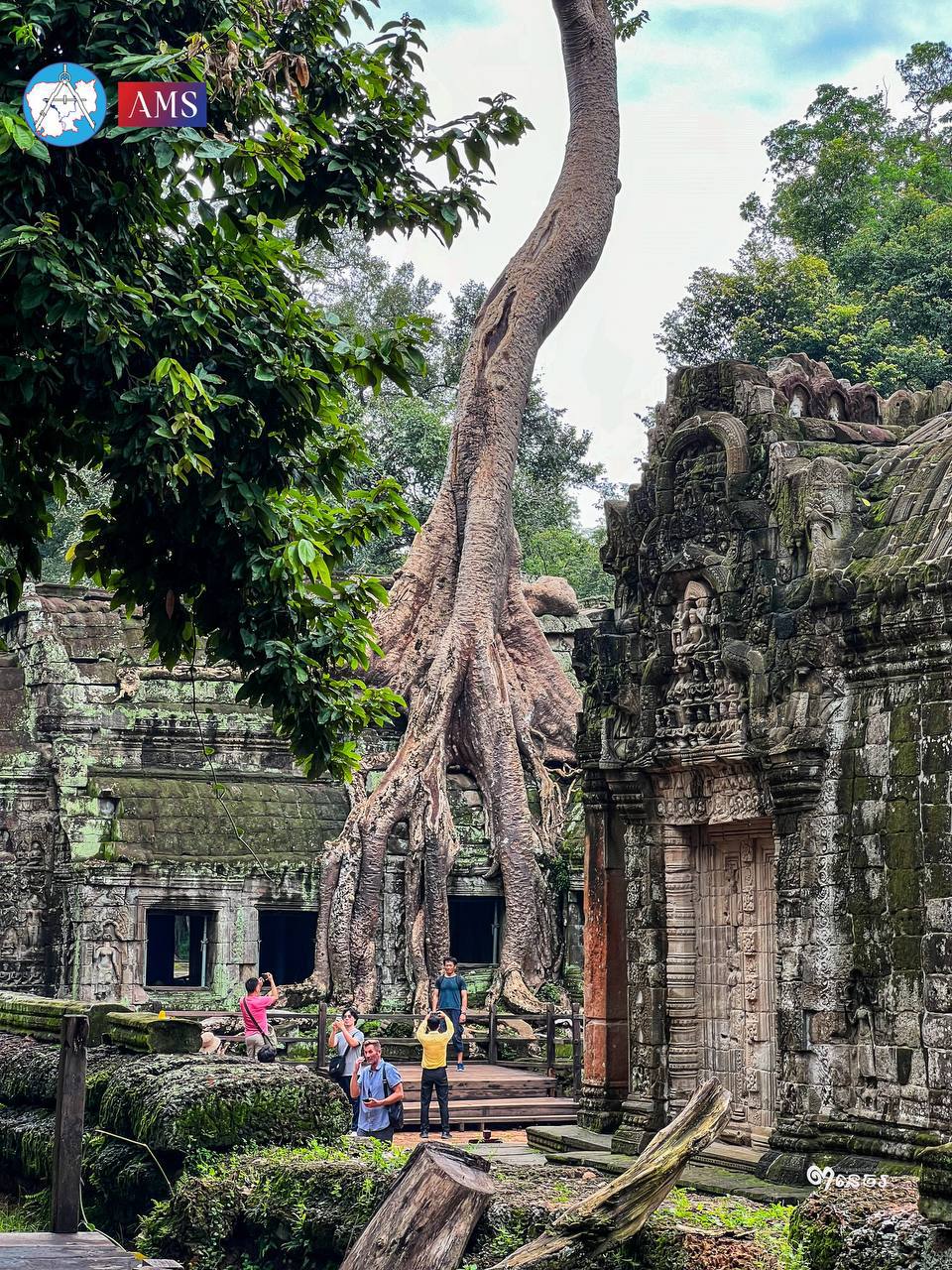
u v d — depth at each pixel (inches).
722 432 618.8
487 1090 882.1
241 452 414.9
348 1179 445.4
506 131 452.1
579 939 1131.9
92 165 389.7
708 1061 627.8
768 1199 504.4
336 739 456.4
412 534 1737.2
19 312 368.5
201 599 446.9
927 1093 491.2
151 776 1174.3
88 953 1085.1
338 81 441.1
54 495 429.1
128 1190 506.9
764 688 573.6
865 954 523.2
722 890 631.2
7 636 1248.2
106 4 383.6
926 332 1552.7
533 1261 351.6
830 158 1787.6
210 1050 776.9
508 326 1109.1
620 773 660.7
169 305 406.3
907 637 515.5
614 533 692.7
